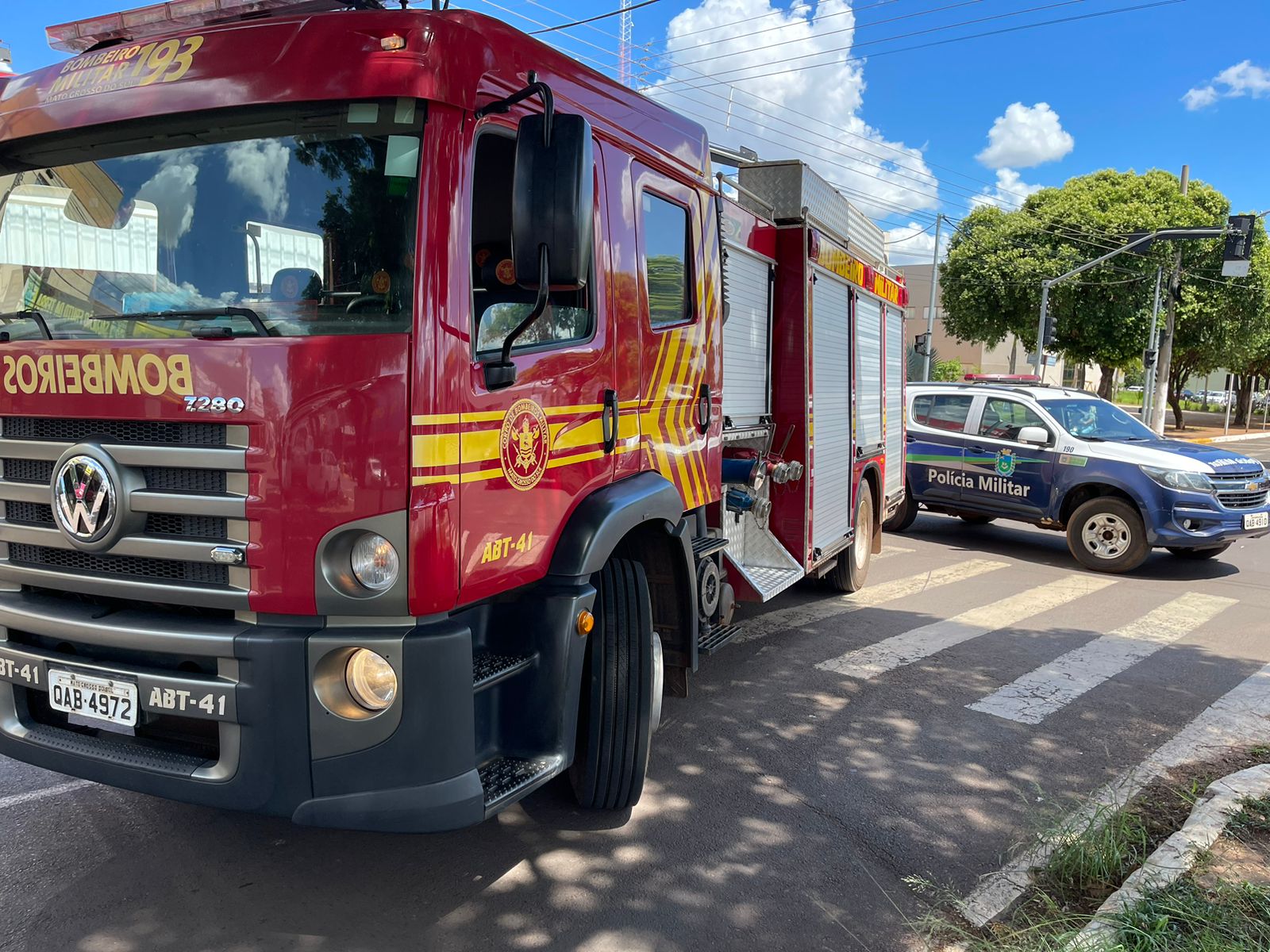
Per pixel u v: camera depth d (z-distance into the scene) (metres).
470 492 2.65
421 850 3.52
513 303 2.92
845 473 7.20
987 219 32.50
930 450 11.11
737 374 5.47
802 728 4.93
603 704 3.55
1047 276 29.95
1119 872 3.47
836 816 3.92
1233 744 4.81
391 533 2.48
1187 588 8.77
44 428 2.81
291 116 2.65
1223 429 43.38
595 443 3.37
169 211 2.78
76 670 2.75
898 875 3.45
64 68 2.96
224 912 3.05
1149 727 5.04
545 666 3.08
